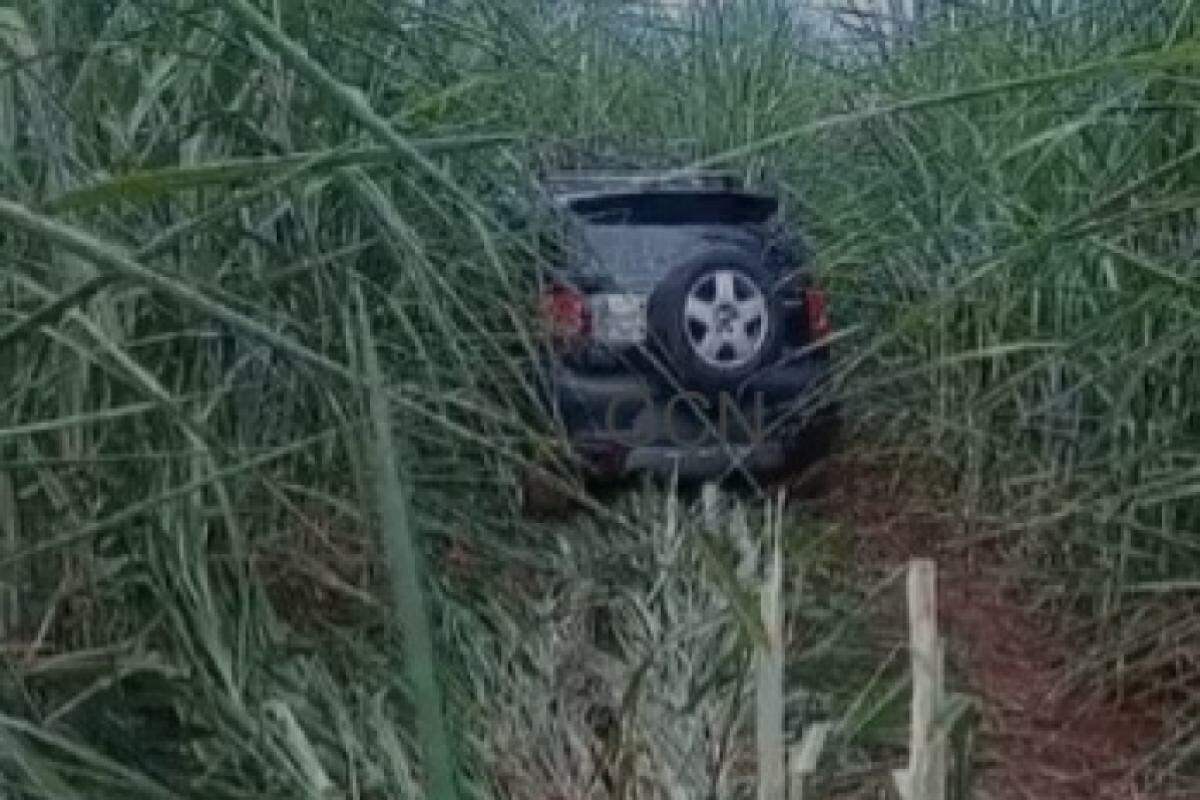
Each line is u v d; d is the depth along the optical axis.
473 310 3.03
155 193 1.49
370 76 2.78
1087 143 3.27
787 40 6.12
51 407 2.14
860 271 4.56
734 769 2.44
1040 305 3.70
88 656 2.02
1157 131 3.04
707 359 3.92
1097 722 3.07
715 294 3.95
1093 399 3.48
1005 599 3.66
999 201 3.48
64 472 2.14
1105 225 2.37
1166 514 3.08
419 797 2.14
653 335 3.85
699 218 4.18
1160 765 2.88
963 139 4.32
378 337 2.73
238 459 2.09
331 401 2.15
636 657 2.93
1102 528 3.25
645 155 5.50
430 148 1.69
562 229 3.13
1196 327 2.73
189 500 2.21
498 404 3.21
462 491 3.15
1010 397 3.75
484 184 3.08
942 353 4.03
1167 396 3.13
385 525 1.27
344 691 2.45
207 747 2.10
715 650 2.81
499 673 2.84
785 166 5.16
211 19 2.41
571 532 3.58
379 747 2.27
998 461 3.92
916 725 1.77
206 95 2.45
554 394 3.18
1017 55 3.86
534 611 3.16
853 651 3.06
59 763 1.86
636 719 2.51
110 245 1.67
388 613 2.43
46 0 2.18
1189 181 2.97
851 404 4.41
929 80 4.53
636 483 3.85
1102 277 3.36
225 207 1.60
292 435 2.65
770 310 4.01
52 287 2.05
